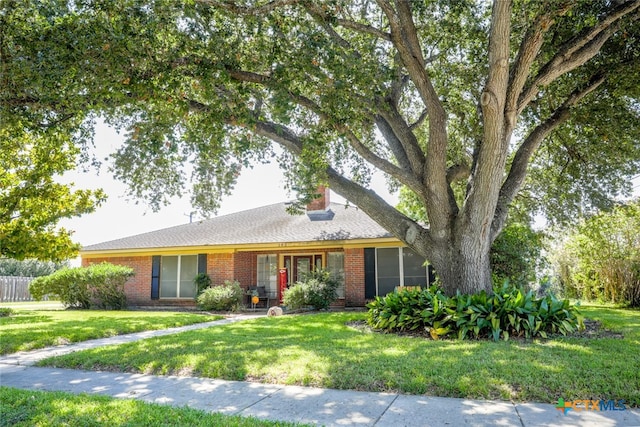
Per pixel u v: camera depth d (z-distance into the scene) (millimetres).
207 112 8242
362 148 9656
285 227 18438
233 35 8227
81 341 8820
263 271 18688
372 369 5363
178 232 20266
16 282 26797
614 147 11242
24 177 14617
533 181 14383
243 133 9133
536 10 7523
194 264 18281
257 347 6992
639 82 9656
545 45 9617
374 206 9961
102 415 3984
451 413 4078
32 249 15070
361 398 4582
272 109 8828
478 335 7785
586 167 12602
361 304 16203
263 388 5035
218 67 7340
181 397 4738
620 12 7988
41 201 14883
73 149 12633
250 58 7836
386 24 10508
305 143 8180
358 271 16438
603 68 9930
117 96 6957
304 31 7801
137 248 18562
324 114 8070
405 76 10992
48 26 6230
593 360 5559
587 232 15914
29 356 7398
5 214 14438
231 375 5551
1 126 7348
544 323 7793
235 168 10617
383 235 15672
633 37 9461
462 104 10953
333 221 18391
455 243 9273
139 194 10992
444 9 9336
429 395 4648
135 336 9406
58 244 15703
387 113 9906
